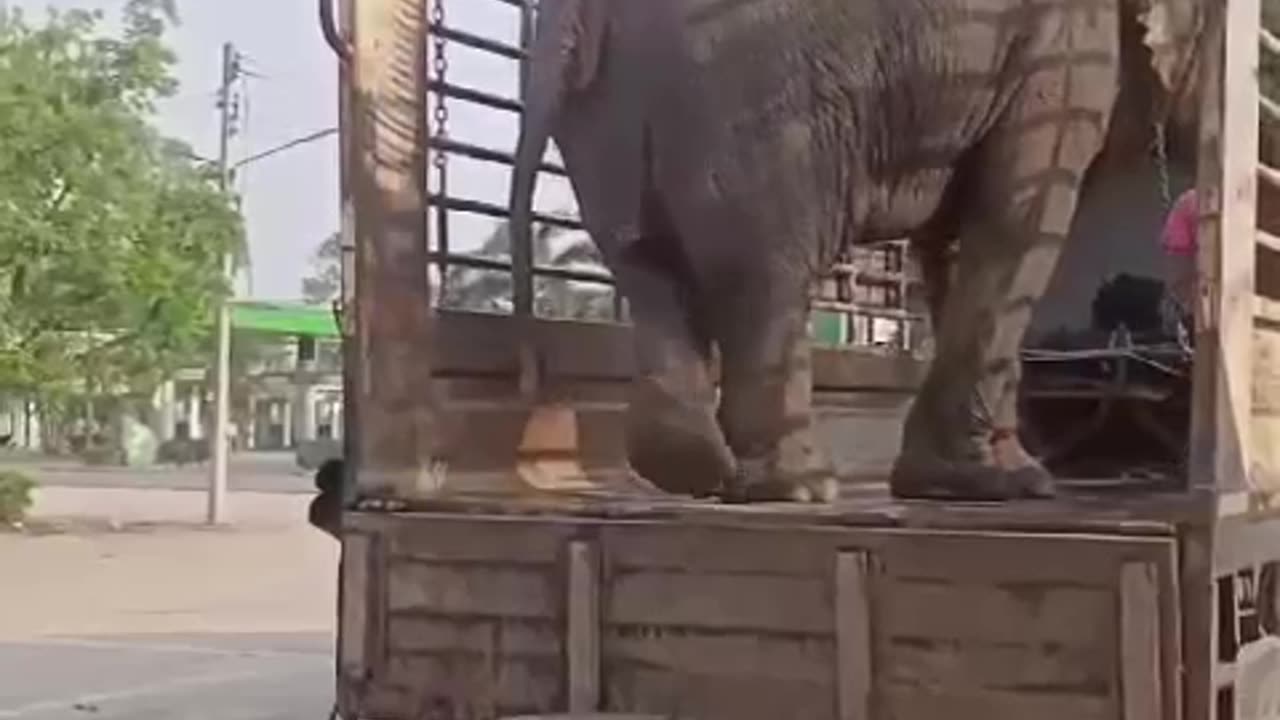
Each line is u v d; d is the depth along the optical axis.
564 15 4.84
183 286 26.05
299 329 48.97
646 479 5.06
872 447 7.67
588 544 4.14
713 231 4.66
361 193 4.91
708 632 3.99
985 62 5.14
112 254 24.80
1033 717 3.63
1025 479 5.20
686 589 4.02
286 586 17.48
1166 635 3.52
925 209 5.30
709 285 4.75
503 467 5.35
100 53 25.42
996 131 5.29
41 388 25.39
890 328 8.32
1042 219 5.36
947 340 5.41
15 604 15.42
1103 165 6.46
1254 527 4.07
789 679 3.89
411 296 5.09
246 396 66.25
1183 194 6.55
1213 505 3.62
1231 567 3.82
